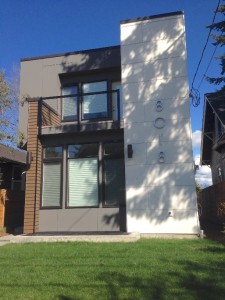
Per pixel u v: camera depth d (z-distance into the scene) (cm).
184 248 847
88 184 1215
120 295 499
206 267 637
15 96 1725
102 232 1120
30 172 1210
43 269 669
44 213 1216
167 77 1176
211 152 2294
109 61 1408
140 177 1135
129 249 846
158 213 1103
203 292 497
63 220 1202
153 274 602
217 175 2127
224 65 1639
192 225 1074
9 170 1867
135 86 1195
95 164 1223
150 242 959
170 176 1116
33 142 1230
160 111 1159
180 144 1127
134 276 594
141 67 1200
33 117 1245
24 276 620
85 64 1427
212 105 1703
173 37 1193
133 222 1117
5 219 1388
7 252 856
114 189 1195
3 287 557
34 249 887
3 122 1302
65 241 1005
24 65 1483
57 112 1385
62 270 656
